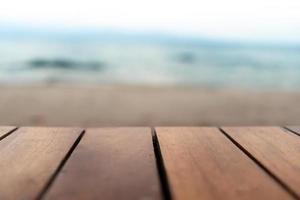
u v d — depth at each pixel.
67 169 1.07
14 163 1.13
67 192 0.89
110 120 5.71
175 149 1.31
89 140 1.44
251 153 1.27
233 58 64.69
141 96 9.27
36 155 1.22
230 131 1.65
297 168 1.11
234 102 8.52
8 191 0.91
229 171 1.06
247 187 0.94
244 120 6.05
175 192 0.89
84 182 0.96
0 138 1.45
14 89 9.94
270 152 1.29
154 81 25.67
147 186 0.94
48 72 27.02
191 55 70.19
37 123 5.23
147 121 5.72
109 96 9.03
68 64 35.25
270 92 11.53
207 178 1.00
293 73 37.53
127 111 6.67
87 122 5.45
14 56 40.69
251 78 30.33
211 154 1.25
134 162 1.15
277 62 57.12
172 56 64.56
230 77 31.30
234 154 1.26
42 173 1.04
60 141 1.42
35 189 0.92
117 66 38.19
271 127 1.76
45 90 9.93
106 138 1.48
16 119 5.51
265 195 0.89
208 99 9.03
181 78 29.20
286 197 0.88
